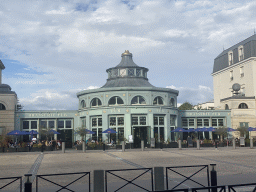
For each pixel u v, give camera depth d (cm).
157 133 3825
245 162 2025
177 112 4103
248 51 4897
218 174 1538
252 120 4462
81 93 4038
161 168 1101
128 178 1477
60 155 2742
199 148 3397
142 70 4459
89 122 3916
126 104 3772
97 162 2123
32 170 1775
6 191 1198
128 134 3697
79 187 1262
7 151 3209
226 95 5497
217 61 5816
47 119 4094
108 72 4550
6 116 3934
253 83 4775
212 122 4384
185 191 827
